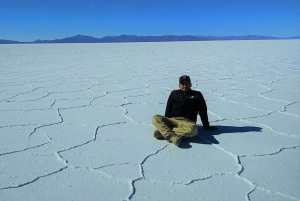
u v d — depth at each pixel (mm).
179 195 2129
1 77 7961
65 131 3471
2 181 2314
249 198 2088
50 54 18047
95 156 2770
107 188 2219
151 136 3293
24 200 2068
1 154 2812
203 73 8672
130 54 17688
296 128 3541
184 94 3227
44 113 4258
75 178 2365
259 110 4371
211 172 2455
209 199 2078
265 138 3205
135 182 2303
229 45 30219
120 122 3824
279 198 2088
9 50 23219
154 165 2582
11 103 4871
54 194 2143
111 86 6504
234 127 3578
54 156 2773
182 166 2561
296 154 2803
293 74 8141
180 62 12180
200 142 3090
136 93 5711
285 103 4805
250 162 2635
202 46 28812
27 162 2643
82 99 5180
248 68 9734
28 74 8562
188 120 3154
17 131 3469
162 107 4617
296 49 20688
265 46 26172
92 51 21375
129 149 2932
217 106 4633
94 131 3467
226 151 2863
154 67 10320
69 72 9008
